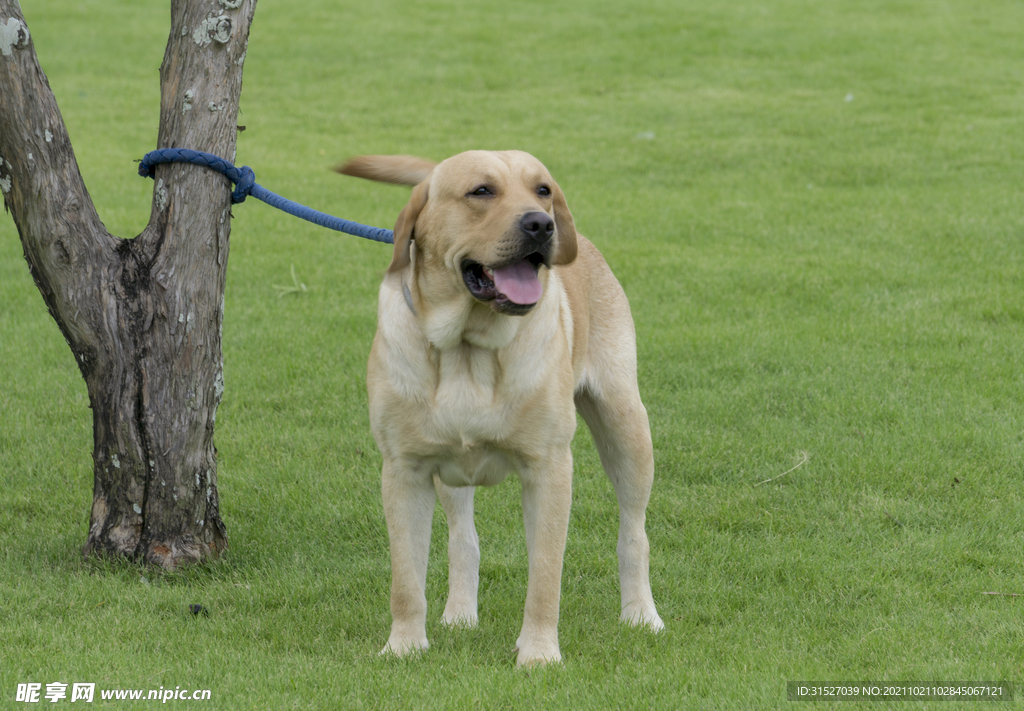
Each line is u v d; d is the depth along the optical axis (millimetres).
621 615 7207
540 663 6242
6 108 7074
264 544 8328
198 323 7699
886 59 33094
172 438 7672
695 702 5668
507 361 6145
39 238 7355
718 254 16797
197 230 7633
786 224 18516
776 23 38281
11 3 7004
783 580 7852
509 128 26016
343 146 24047
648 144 24578
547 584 6367
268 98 29047
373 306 14289
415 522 6488
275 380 11781
